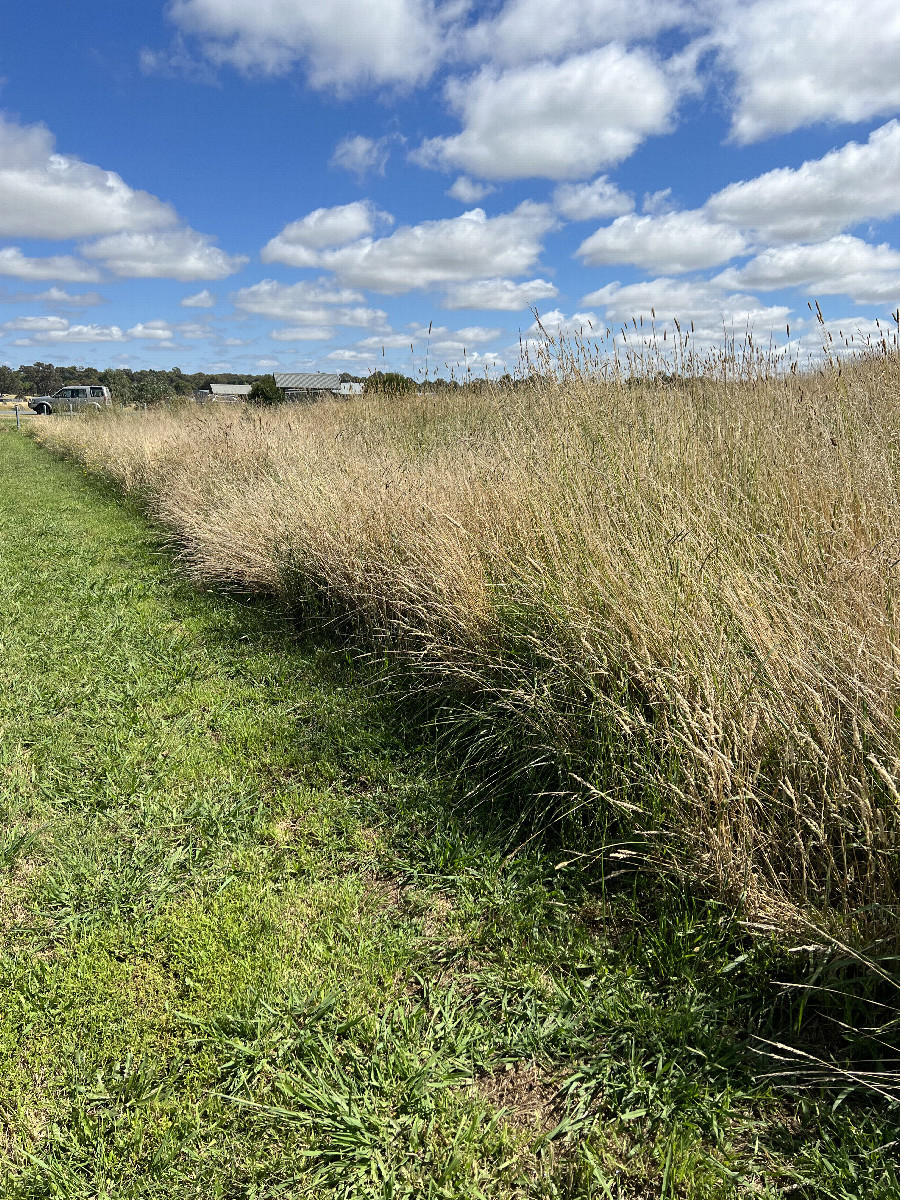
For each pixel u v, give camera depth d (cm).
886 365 598
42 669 500
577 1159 176
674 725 271
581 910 260
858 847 217
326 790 346
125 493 1273
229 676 490
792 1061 194
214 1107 191
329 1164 177
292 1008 219
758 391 574
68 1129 189
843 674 232
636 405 568
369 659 480
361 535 528
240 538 659
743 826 232
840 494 363
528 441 536
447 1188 170
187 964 239
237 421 1259
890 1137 172
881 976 194
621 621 317
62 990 230
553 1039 209
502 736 337
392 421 1080
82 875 289
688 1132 177
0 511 1132
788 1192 167
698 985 219
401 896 275
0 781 362
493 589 394
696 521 353
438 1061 203
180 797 344
